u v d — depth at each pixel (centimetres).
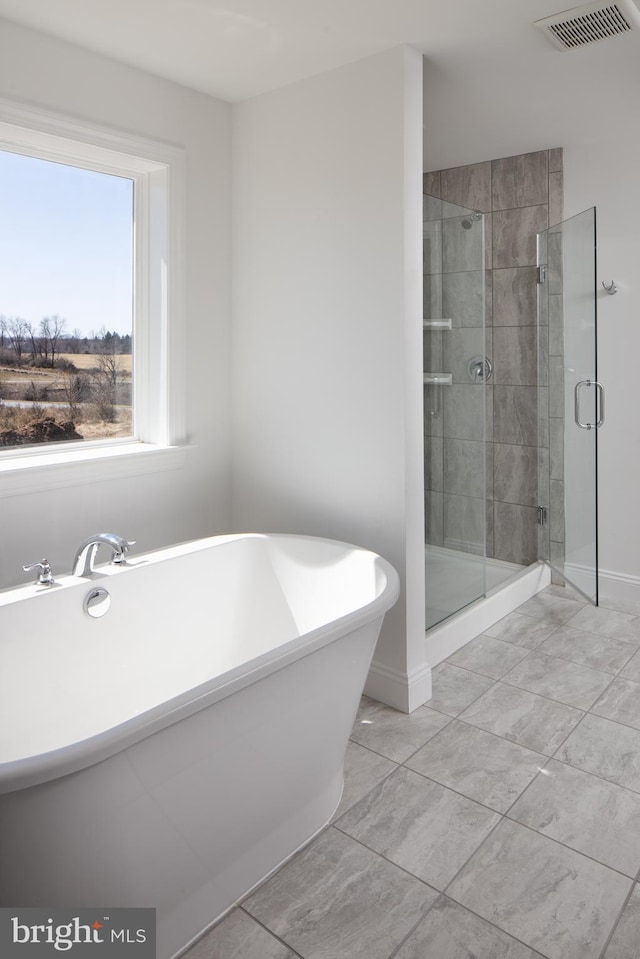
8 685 196
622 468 367
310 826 192
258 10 212
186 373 286
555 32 225
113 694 222
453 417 305
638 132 336
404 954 154
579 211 362
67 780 127
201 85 271
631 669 291
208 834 159
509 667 294
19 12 214
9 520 236
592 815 200
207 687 146
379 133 243
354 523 266
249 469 303
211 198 288
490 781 216
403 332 244
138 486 274
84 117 240
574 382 346
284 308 281
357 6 209
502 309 394
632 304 353
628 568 372
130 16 216
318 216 265
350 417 263
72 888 138
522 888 173
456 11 212
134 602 229
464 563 322
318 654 175
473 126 326
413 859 183
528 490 397
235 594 261
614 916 164
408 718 252
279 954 155
